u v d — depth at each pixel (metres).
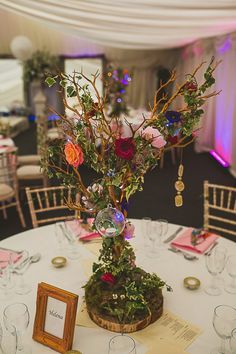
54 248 2.21
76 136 1.48
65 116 1.54
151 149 1.46
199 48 7.35
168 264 2.04
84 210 1.65
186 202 4.94
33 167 4.95
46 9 3.81
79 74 1.50
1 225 4.29
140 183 1.53
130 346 1.32
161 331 1.55
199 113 1.44
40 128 5.61
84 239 2.29
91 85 1.49
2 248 2.15
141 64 10.50
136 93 10.70
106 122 1.49
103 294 1.62
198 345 1.47
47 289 1.49
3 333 1.34
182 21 4.06
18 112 10.33
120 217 1.51
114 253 1.65
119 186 1.54
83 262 2.05
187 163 6.85
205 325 1.58
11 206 4.75
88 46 10.32
